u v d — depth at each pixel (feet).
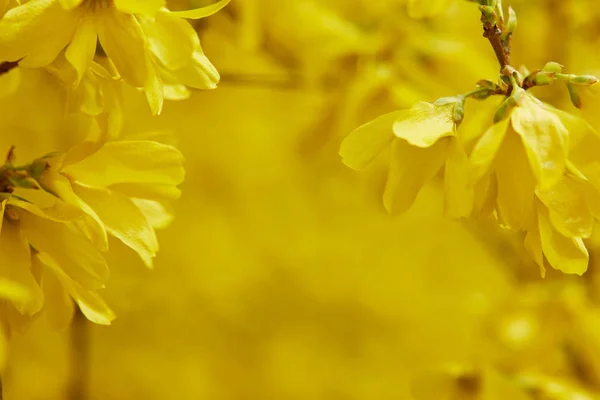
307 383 3.63
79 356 2.48
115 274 3.54
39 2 1.54
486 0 1.57
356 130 1.54
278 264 3.77
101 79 1.62
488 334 2.07
